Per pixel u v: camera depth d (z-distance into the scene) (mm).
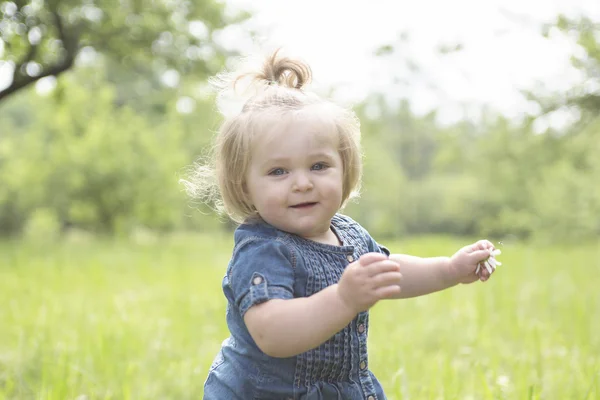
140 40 10164
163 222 21672
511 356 4340
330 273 2031
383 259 1690
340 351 2062
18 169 20766
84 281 8789
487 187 30094
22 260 11500
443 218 34562
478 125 29250
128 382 3699
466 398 3545
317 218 1995
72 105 19797
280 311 1782
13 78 8047
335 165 2016
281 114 1991
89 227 21250
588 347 4621
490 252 2207
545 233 21156
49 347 4406
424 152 47250
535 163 25234
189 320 5734
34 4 7688
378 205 35812
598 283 8453
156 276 9711
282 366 2018
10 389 3666
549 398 3545
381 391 2180
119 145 20688
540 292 7371
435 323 5613
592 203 20750
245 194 2076
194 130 24797
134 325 5367
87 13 9156
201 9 10570
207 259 13031
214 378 2131
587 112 13766
